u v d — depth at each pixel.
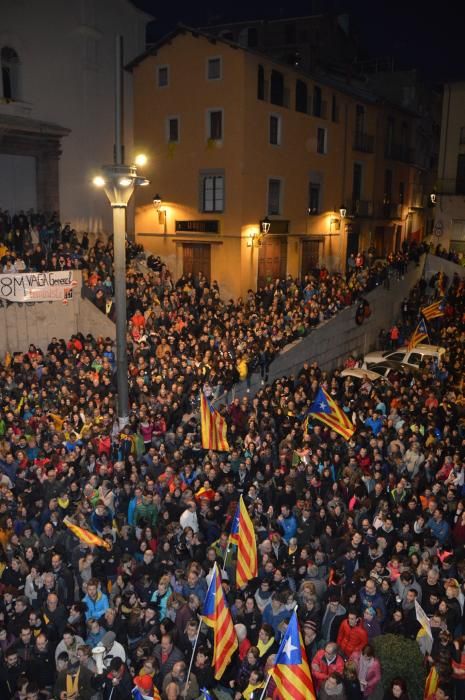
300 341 23.00
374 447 13.55
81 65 26.84
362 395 17.61
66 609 9.13
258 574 9.95
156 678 8.16
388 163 39.47
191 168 27.47
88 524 11.31
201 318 22.06
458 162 37.03
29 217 24.53
